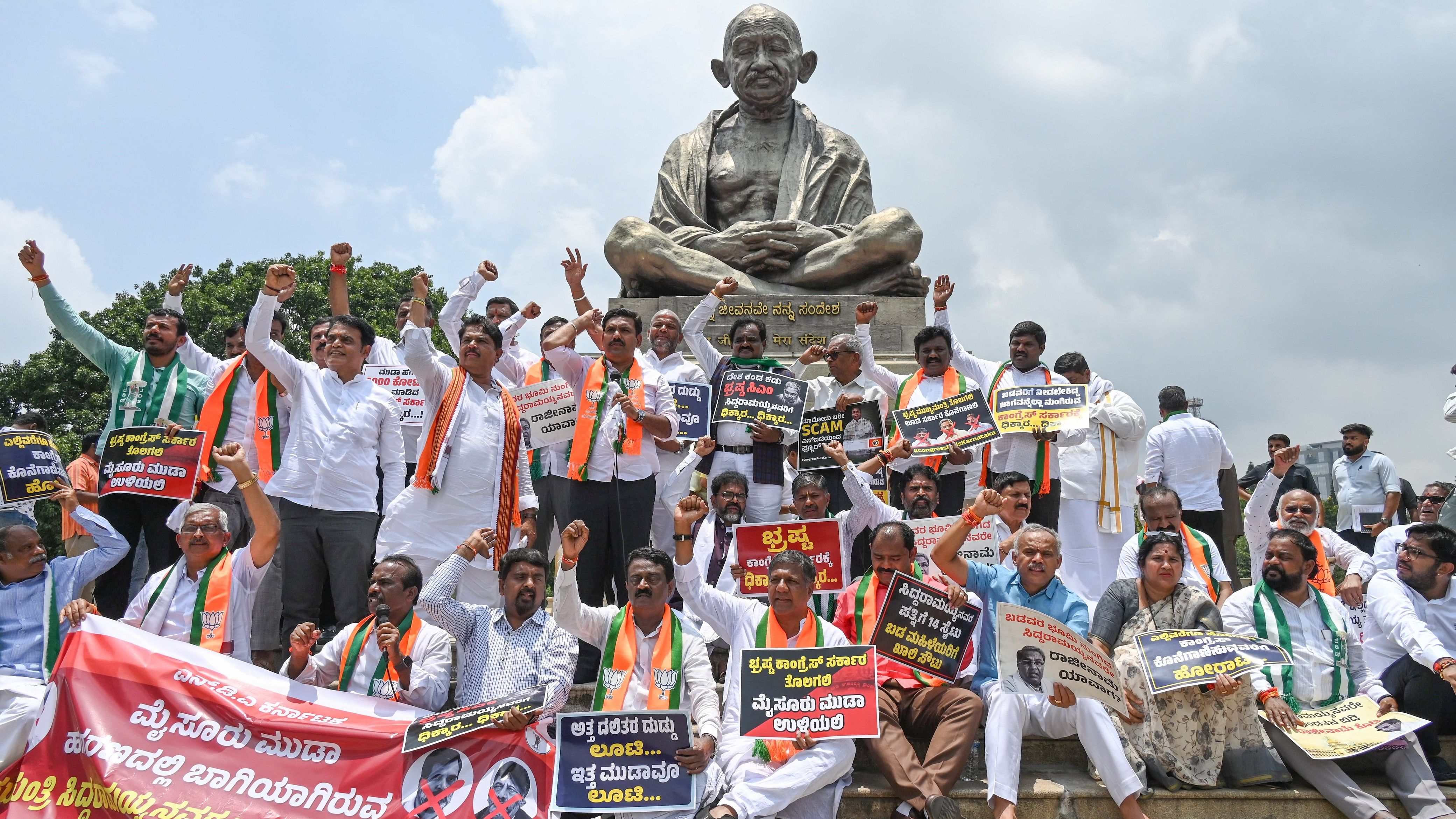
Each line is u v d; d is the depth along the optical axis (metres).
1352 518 12.71
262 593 8.82
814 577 7.37
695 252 14.68
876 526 8.84
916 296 14.43
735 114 17.08
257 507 7.71
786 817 6.68
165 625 7.67
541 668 7.28
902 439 9.80
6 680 7.32
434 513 8.66
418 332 8.74
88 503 10.18
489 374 9.16
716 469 10.08
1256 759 7.13
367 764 6.64
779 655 6.79
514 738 6.71
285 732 6.75
